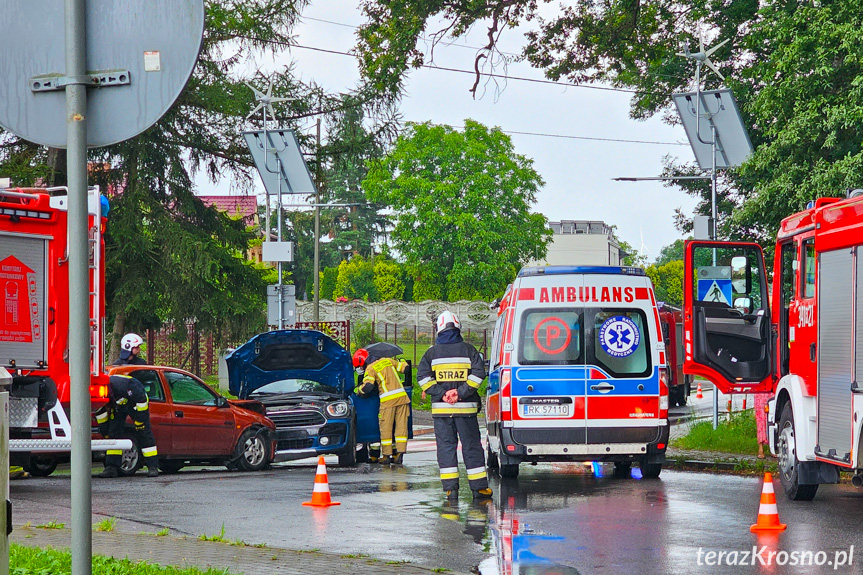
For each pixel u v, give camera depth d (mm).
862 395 14773
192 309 43438
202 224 45375
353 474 22953
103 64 5430
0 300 18125
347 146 45000
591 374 19375
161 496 17953
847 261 15430
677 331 53219
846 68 28312
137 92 5406
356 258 130375
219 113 43594
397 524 14578
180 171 43594
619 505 16547
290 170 35750
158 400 22953
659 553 12172
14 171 35656
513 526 14328
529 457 19438
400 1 35844
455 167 109750
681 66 45531
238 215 49062
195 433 23438
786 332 18219
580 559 11805
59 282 18891
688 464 23641
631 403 19359
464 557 11984
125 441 17922
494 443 21844
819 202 17062
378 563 11242
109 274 42500
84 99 5402
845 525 14297
